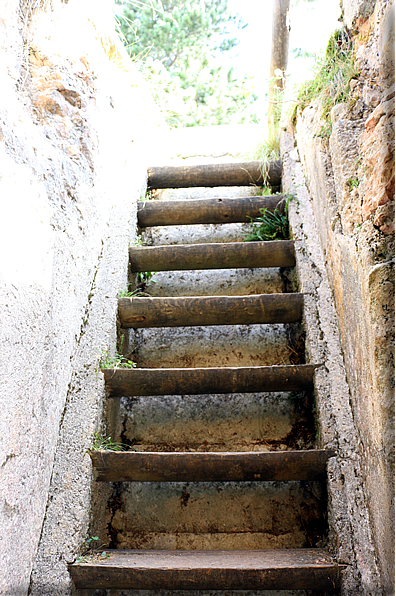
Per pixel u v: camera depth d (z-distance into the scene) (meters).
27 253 1.39
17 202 1.34
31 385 1.38
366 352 1.38
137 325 2.09
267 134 3.26
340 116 1.78
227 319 2.07
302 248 2.24
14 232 1.31
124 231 2.33
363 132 1.60
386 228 1.33
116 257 2.21
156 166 2.93
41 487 1.42
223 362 2.28
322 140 2.04
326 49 2.07
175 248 2.32
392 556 1.14
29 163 1.48
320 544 1.63
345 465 1.51
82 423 1.63
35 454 1.38
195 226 2.92
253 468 1.55
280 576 1.30
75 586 1.35
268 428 2.00
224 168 2.85
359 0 1.68
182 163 3.35
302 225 2.35
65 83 1.91
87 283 2.00
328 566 1.30
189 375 1.80
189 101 5.54
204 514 1.74
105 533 1.69
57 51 1.90
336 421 1.61
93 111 2.17
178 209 2.58
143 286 2.61
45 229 1.54
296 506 1.73
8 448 1.21
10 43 1.55
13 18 1.59
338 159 1.75
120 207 2.46
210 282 2.61
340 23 1.99
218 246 2.31
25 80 1.65
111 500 1.77
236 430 2.01
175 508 1.76
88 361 1.81
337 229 1.82
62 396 1.65
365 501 1.41
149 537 1.69
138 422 2.05
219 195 3.14
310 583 1.30
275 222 2.54
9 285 1.25
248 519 1.72
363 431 1.45
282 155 2.85
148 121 3.29
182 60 6.38
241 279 2.61
